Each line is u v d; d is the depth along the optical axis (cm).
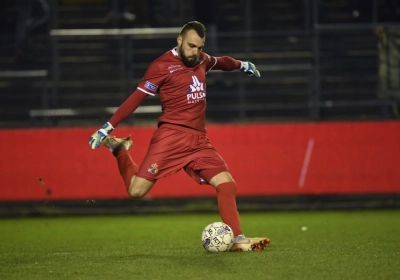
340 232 3247
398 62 5100
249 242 2194
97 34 5416
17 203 4934
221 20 6222
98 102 5650
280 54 5816
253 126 4684
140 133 4616
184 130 2202
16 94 5684
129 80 5359
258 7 6350
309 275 1730
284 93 5362
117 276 1770
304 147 4678
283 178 4662
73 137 4672
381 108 5344
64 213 4947
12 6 6400
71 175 4666
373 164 4653
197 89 2198
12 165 4662
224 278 1691
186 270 1825
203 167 2212
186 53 2138
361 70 5750
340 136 4666
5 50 6053
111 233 3472
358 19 6081
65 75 5838
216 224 2195
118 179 4662
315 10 5662
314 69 5212
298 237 3028
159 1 6075
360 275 1733
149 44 5759
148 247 2636
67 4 6462
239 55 5656
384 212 4584
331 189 4662
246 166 4666
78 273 1848
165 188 4634
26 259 2225
